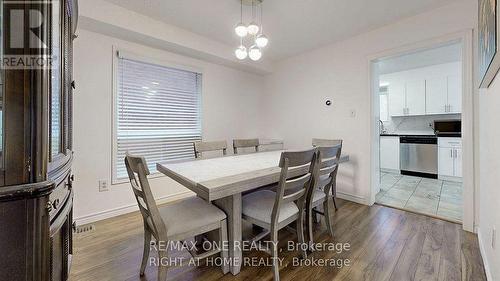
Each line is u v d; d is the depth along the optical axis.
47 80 0.77
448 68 4.30
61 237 1.13
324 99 3.32
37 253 0.75
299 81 3.66
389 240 1.96
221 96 3.65
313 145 2.98
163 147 3.01
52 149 0.90
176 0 2.17
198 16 2.47
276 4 2.22
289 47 3.33
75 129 2.29
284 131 3.93
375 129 2.98
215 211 1.53
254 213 1.58
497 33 1.04
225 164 1.95
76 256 1.73
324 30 2.79
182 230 1.34
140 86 2.78
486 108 1.64
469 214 2.10
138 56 2.70
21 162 0.73
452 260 1.65
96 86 2.42
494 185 1.35
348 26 2.68
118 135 2.61
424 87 4.61
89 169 2.39
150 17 2.49
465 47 2.10
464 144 2.11
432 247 1.83
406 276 1.48
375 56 2.76
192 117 3.31
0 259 0.71
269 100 4.19
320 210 2.38
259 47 2.18
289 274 1.52
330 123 3.26
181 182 1.49
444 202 2.97
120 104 2.61
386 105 5.24
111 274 1.53
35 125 0.74
